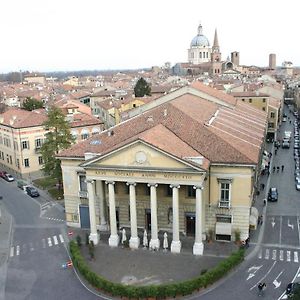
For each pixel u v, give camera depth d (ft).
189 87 287.28
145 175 166.61
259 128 242.37
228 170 170.91
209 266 158.51
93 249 175.83
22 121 298.35
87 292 145.79
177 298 139.44
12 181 286.66
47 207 232.53
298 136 414.82
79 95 517.14
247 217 174.09
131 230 175.73
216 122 216.13
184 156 163.53
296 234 184.34
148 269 158.10
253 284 146.30
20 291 147.54
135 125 201.36
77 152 192.54
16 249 181.57
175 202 165.89
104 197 190.90
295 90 620.90
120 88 618.44
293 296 122.93
